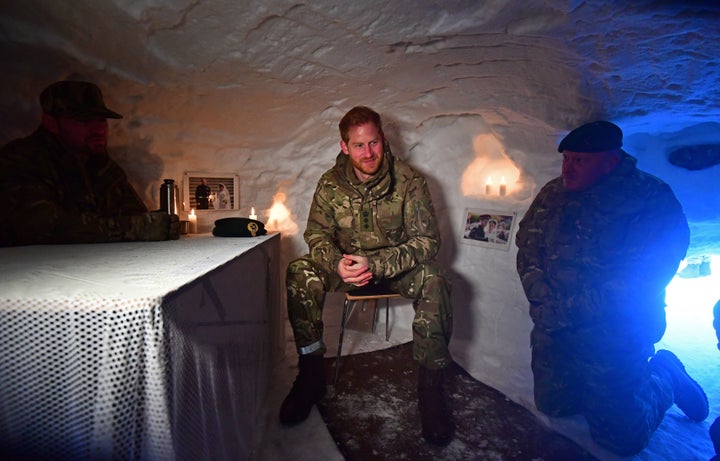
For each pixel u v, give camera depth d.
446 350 1.34
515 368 1.76
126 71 1.43
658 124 1.51
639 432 1.18
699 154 1.59
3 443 0.58
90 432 0.58
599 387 1.24
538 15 0.99
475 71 1.41
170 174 1.89
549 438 1.29
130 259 0.94
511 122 1.72
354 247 1.73
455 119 2.03
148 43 1.27
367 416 1.41
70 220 1.20
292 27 1.17
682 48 0.99
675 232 1.20
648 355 1.25
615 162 1.30
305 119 1.96
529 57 1.22
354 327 2.27
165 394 0.59
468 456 1.20
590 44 1.06
